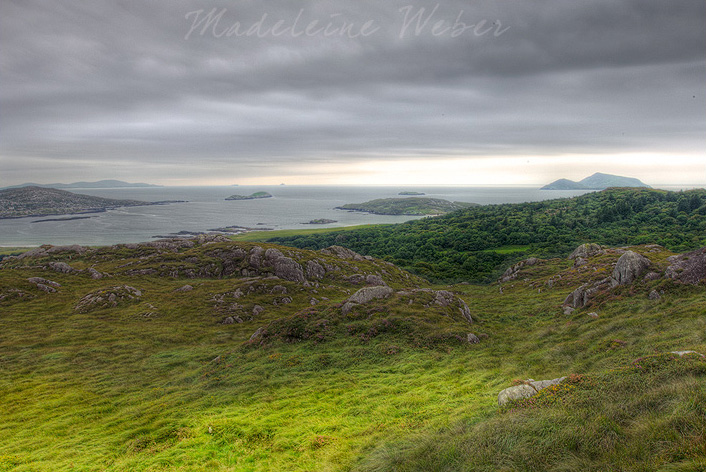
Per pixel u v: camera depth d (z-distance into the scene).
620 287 41.78
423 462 11.83
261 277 85.25
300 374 30.97
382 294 47.66
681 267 37.62
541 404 13.98
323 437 18.16
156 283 79.94
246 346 40.56
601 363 21.55
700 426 9.62
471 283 119.50
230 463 17.33
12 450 22.44
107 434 23.80
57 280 75.31
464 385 23.55
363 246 198.25
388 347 34.41
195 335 53.16
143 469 17.78
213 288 75.12
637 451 9.53
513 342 35.38
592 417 11.81
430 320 40.31
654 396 12.10
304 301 72.25
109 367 40.53
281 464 16.30
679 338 22.09
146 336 51.47
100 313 60.62
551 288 70.38
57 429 25.58
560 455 10.27
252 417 22.81
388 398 23.17
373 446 15.66
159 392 31.84
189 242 112.88
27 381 36.56
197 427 22.17
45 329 53.00
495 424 12.76
